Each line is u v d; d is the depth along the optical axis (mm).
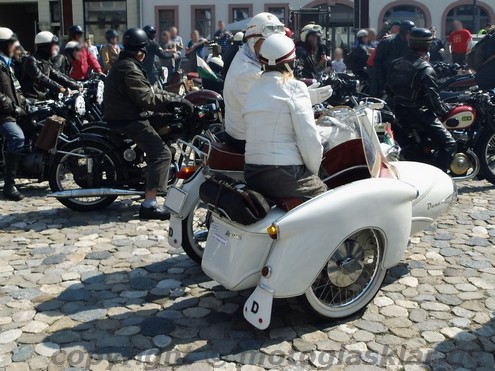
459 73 12555
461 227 6281
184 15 26969
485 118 7477
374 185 4203
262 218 3979
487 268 5238
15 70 8531
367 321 4328
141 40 6320
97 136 6734
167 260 5473
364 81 13391
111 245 5836
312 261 3963
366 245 4355
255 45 4699
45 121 7055
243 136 4664
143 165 7160
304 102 4004
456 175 7602
